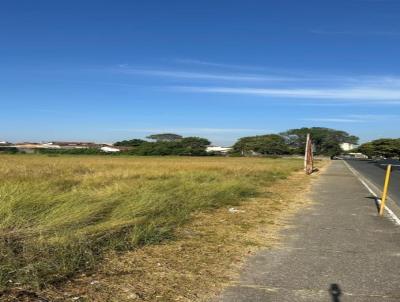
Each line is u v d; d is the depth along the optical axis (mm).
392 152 166375
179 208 12234
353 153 194625
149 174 24625
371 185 25500
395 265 7504
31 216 9398
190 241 8938
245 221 11539
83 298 5586
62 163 42031
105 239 8258
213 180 21297
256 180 24609
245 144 167000
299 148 172750
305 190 21266
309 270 7129
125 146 181375
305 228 10852
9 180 17531
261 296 5895
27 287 5746
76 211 9820
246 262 7547
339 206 15250
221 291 6062
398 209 14766
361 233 10336
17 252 6992
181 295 5867
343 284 6430
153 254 7809
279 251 8391
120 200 11992
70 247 7309
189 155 131125
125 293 5848
